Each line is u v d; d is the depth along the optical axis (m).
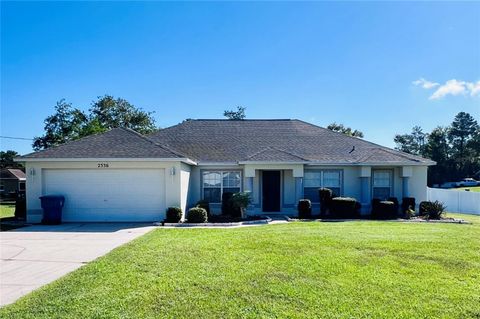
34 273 7.60
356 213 18.83
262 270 7.43
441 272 7.29
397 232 12.67
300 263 8.02
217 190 20.20
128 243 10.83
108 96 46.09
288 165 19.39
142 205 16.72
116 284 6.53
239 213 17.77
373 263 8.02
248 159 19.23
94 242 11.31
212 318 5.04
